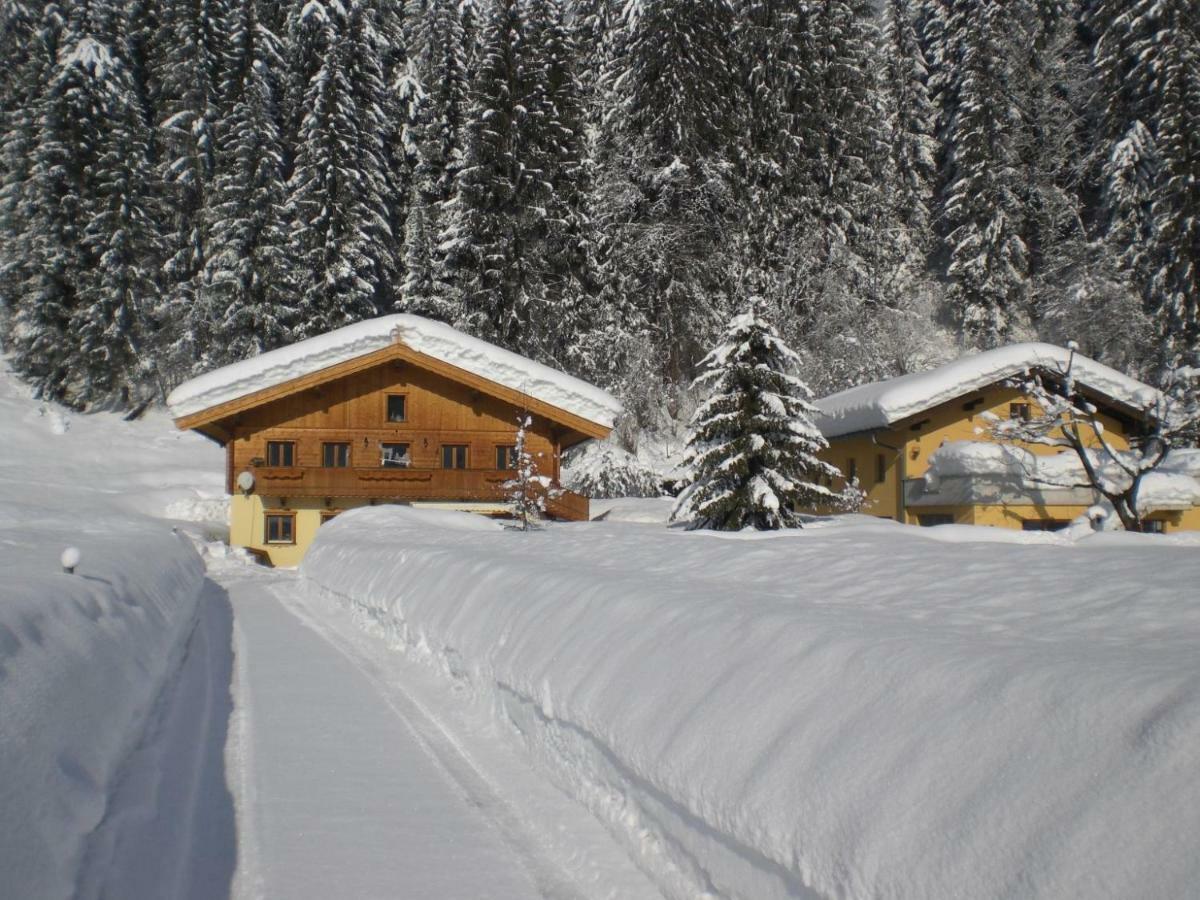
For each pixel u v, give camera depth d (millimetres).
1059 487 27156
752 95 46344
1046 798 2807
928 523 29453
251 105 44719
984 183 48250
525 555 10953
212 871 4785
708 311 43844
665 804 4609
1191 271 40719
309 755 6863
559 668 6391
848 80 48469
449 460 32812
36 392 47719
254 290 43969
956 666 3750
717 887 4074
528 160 43094
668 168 43344
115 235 45438
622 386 42469
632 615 6289
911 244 51375
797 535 11781
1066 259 45312
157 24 55844
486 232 42188
